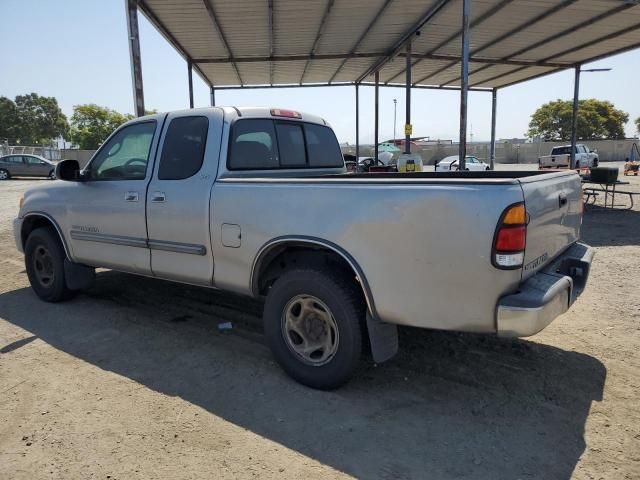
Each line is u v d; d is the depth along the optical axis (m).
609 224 11.02
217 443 2.83
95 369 3.80
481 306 2.82
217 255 3.86
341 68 17.58
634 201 15.38
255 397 3.36
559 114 68.44
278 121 4.61
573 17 11.86
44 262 5.50
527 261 2.85
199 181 3.97
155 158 4.34
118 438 2.87
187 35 12.88
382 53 15.44
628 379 3.59
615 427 2.97
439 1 10.91
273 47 14.32
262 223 3.53
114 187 4.57
